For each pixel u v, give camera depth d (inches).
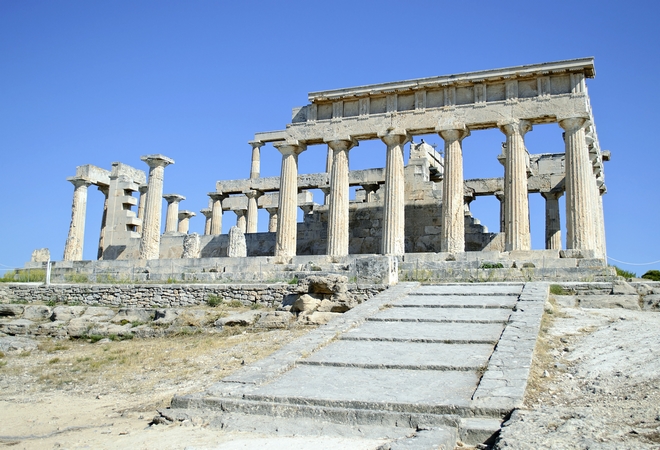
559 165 1790.1
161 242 2030.0
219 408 520.4
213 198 2390.5
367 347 667.4
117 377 756.6
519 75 1376.7
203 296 1091.3
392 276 1003.9
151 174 1764.3
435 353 626.8
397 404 480.4
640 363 549.0
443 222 1390.3
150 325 990.4
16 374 811.4
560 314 792.3
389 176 1459.2
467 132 1448.1
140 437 479.2
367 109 1510.8
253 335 880.9
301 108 1587.1
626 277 1160.8
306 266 1322.6
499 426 430.6
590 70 1339.8
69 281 1445.6
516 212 1327.5
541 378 542.6
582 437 379.9
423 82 1451.8
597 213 1582.2
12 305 1134.4
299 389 536.7
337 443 436.8
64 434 539.8
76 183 2034.9
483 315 771.4
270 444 439.2
